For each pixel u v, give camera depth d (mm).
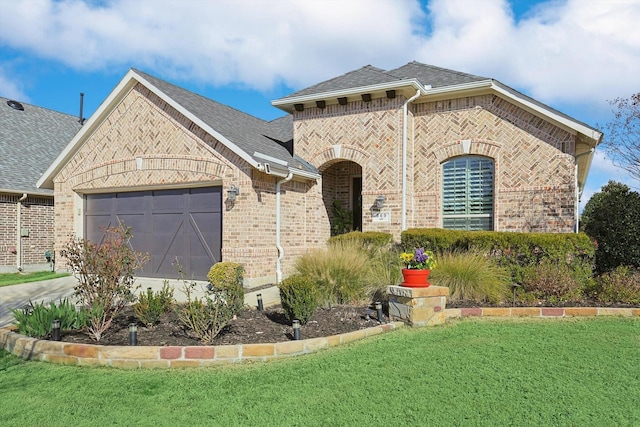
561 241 9539
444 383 4848
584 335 6820
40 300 10531
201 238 12867
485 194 12898
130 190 14125
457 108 13109
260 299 8531
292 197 13555
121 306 7328
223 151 12055
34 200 17609
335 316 7824
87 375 5246
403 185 12852
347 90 13250
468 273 8898
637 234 10977
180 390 4746
